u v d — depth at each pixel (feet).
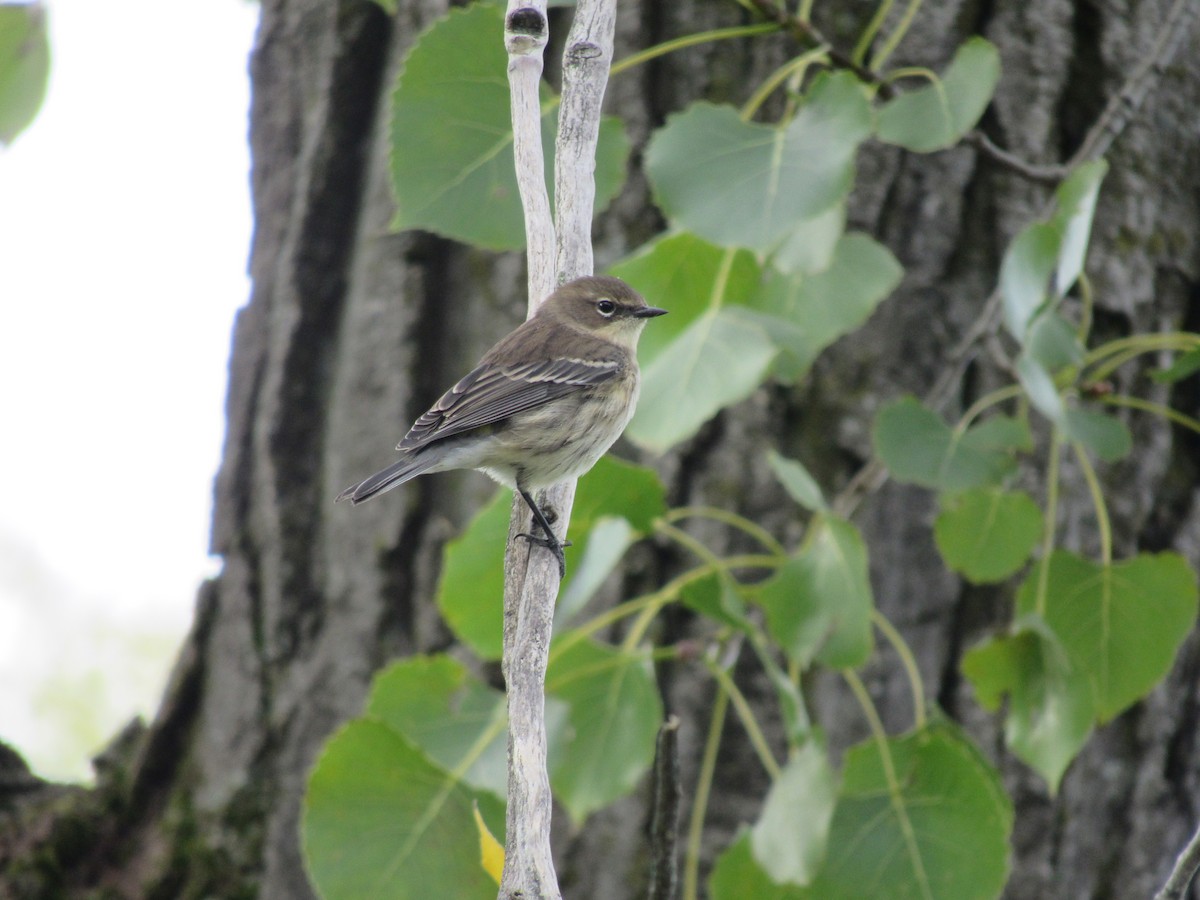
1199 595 32.71
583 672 31.91
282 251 39.96
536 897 20.97
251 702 37.99
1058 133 37.93
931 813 31.81
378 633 37.37
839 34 37.17
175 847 37.40
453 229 32.42
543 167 29.78
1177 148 38.58
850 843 31.91
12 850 37.78
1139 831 37.04
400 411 38.11
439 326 38.78
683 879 34.81
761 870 31.71
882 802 32.09
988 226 37.32
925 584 36.50
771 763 30.71
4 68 35.73
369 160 39.78
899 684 36.11
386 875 30.91
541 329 34.65
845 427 36.06
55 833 37.78
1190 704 37.70
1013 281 29.91
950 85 29.43
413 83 32.19
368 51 40.04
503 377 33.50
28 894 37.04
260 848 36.86
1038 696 32.58
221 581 39.27
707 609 31.68
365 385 38.52
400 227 32.40
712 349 29.58
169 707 38.86
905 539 36.50
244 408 39.78
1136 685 33.17
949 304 36.99
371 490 32.01
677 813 23.91
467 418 32.94
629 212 37.60
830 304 32.12
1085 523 37.32
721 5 37.60
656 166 29.35
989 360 37.04
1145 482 37.60
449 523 37.73
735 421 36.19
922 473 31.12
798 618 30.55
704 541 35.88
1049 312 30.42
